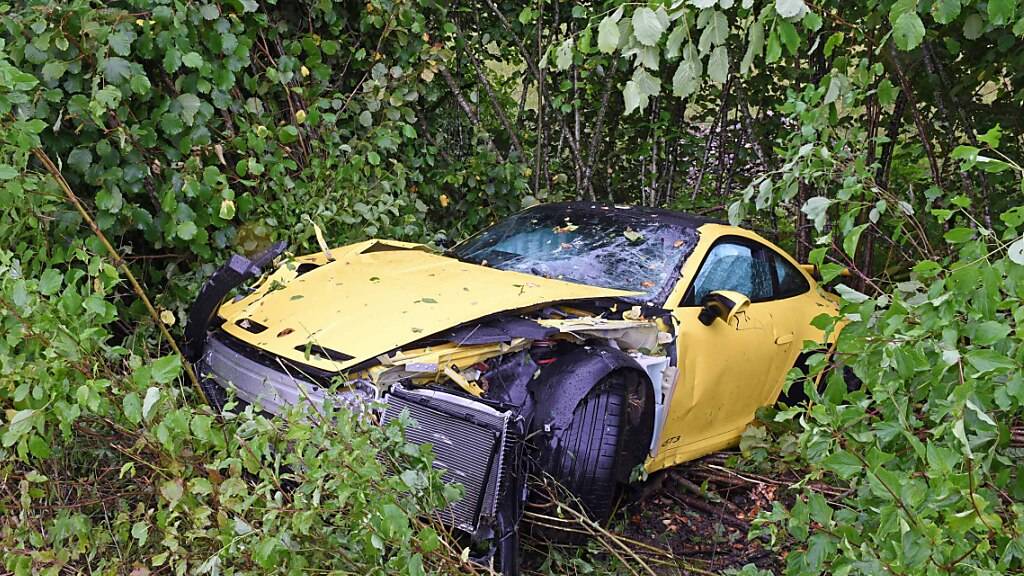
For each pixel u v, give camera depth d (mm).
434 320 3662
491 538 3084
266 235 5258
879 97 3689
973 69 5824
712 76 2875
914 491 2225
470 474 3104
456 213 7320
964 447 2135
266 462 2859
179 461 2830
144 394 2730
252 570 2639
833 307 5449
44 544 2859
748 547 3881
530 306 3908
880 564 2229
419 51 6516
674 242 4750
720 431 4598
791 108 3840
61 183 3652
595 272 4621
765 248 5195
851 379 5238
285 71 5742
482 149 7238
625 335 3965
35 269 3574
